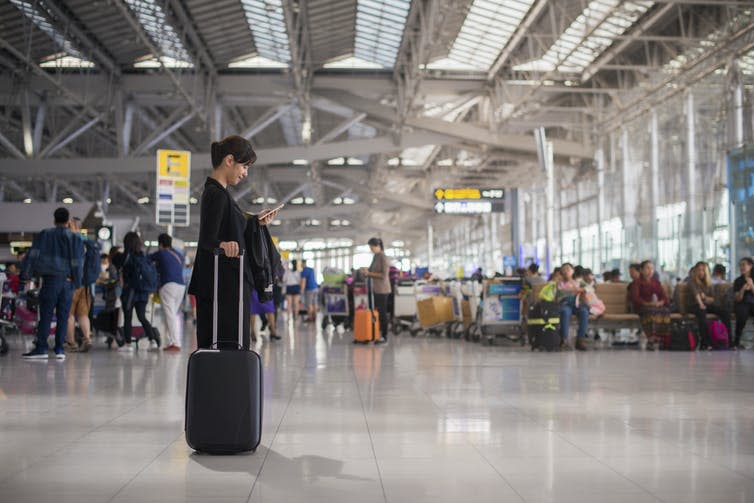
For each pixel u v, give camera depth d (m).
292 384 8.71
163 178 20.69
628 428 5.84
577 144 37.62
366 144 35.72
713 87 26.72
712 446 5.16
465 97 34.97
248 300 5.36
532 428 5.84
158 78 32.16
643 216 32.56
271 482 4.22
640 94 32.12
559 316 14.22
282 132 46.34
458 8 22.27
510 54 30.86
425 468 4.54
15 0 23.56
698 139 27.78
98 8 24.73
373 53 31.64
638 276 15.42
